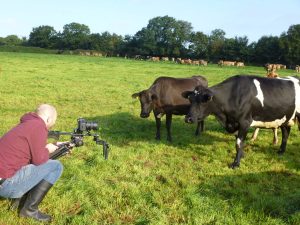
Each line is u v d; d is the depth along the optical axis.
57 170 2.75
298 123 4.70
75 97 9.25
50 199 3.06
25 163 2.60
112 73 18.02
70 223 2.75
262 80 4.41
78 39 68.12
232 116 4.32
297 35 48.16
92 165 4.00
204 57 59.31
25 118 2.65
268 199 3.25
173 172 3.95
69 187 3.34
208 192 3.41
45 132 2.62
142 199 3.18
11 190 2.57
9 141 2.55
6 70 16.58
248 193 3.38
